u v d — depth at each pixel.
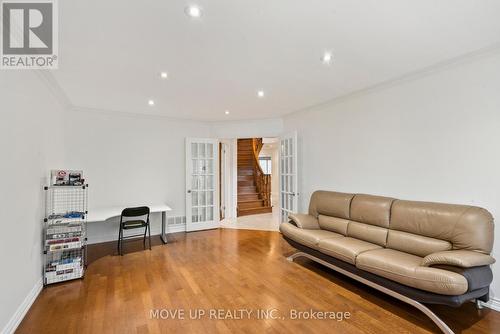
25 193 2.39
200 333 2.07
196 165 5.61
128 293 2.72
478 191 2.52
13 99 2.14
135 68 2.77
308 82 3.29
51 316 2.29
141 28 1.99
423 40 2.24
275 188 10.33
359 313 2.36
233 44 2.27
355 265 2.71
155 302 2.54
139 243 4.55
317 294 2.71
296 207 4.61
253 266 3.48
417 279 2.12
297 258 3.82
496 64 2.40
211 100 4.07
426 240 2.59
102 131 4.62
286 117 5.28
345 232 3.45
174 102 4.16
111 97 3.84
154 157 5.17
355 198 3.50
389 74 3.04
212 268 3.41
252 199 7.84
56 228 2.98
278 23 1.94
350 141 3.88
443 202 2.77
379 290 2.61
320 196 4.05
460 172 2.64
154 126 5.18
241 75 3.02
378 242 3.02
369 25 1.99
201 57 2.52
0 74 1.93
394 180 3.27
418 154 3.01
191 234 5.23
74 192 4.03
